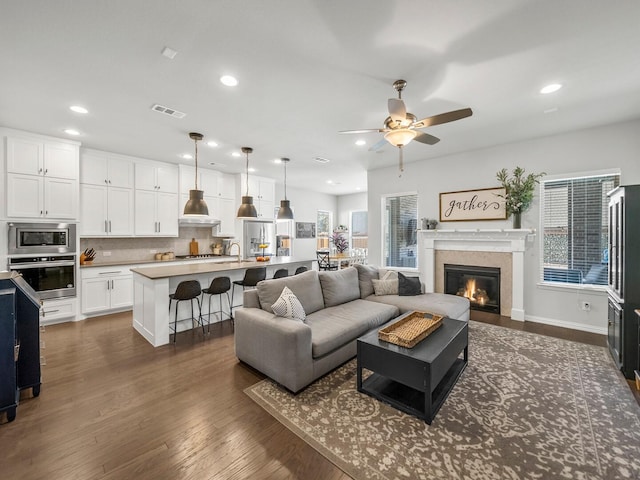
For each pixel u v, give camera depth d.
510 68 2.47
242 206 4.96
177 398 2.35
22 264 3.91
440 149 4.79
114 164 4.95
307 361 2.47
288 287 3.26
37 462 1.69
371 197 6.27
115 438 1.89
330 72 2.52
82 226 4.62
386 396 2.33
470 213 4.87
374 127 3.79
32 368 2.35
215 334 3.89
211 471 1.64
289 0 1.74
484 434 1.92
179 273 3.67
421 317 3.07
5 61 2.33
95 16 1.86
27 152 3.94
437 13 1.85
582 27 1.98
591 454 1.74
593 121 3.63
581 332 3.85
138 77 2.59
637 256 2.62
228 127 3.79
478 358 3.07
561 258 4.14
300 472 1.63
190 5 1.78
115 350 3.31
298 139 4.27
